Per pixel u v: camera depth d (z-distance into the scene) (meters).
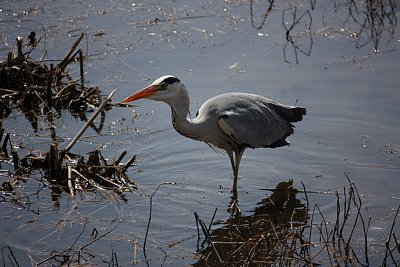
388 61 16.77
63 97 15.66
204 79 16.17
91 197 12.20
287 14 19.39
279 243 10.27
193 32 18.44
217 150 13.94
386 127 14.31
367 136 14.10
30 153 13.08
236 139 12.69
